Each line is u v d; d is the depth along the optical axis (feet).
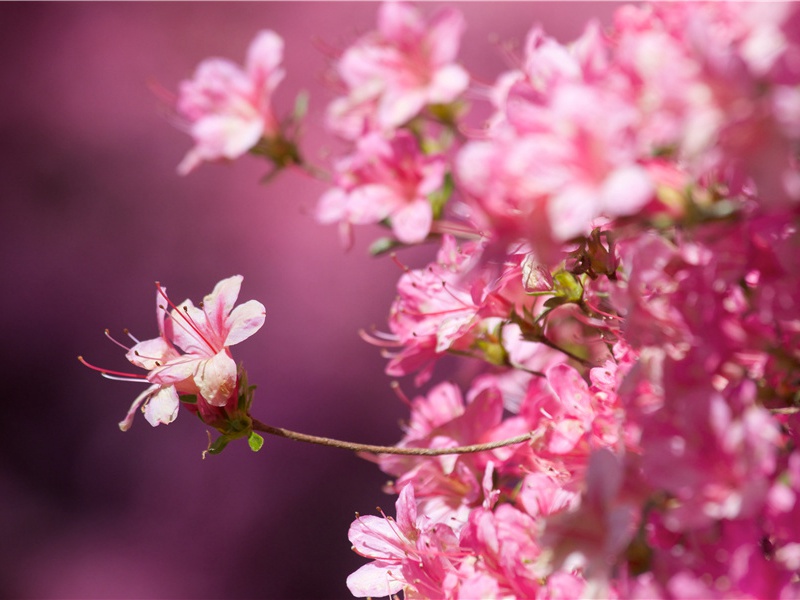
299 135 2.55
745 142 2.01
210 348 2.28
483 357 2.36
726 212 2.06
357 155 2.41
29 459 6.56
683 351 2.10
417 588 2.25
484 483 2.27
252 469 6.37
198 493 6.35
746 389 2.06
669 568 2.07
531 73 2.19
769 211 2.06
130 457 6.53
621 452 2.10
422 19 2.41
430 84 2.40
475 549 2.20
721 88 2.00
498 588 2.19
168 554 6.20
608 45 2.18
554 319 2.37
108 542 6.28
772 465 2.04
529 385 2.35
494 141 2.08
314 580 6.13
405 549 2.27
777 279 2.09
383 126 2.40
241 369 2.28
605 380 2.22
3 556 6.16
